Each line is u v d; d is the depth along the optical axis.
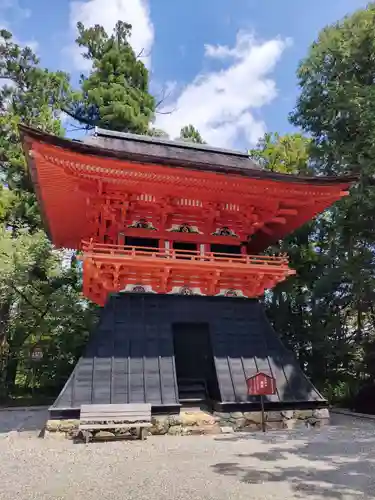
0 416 17.45
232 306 15.16
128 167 12.55
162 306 14.42
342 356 21.39
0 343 24.77
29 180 27.16
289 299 25.14
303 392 13.66
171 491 6.52
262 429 12.38
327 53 21.25
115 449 9.86
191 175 13.08
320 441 10.66
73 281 26.95
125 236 14.96
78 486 6.88
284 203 15.46
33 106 28.92
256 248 21.36
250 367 13.76
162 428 11.80
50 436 11.09
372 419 14.95
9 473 7.80
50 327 25.22
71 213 16.75
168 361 13.07
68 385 11.84
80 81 34.16
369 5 20.91
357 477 7.29
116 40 33.41
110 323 13.51
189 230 15.65
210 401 13.68
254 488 6.66
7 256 22.22
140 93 32.59
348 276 20.20
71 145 11.58
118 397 11.85
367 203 19.19
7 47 29.36
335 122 21.28
